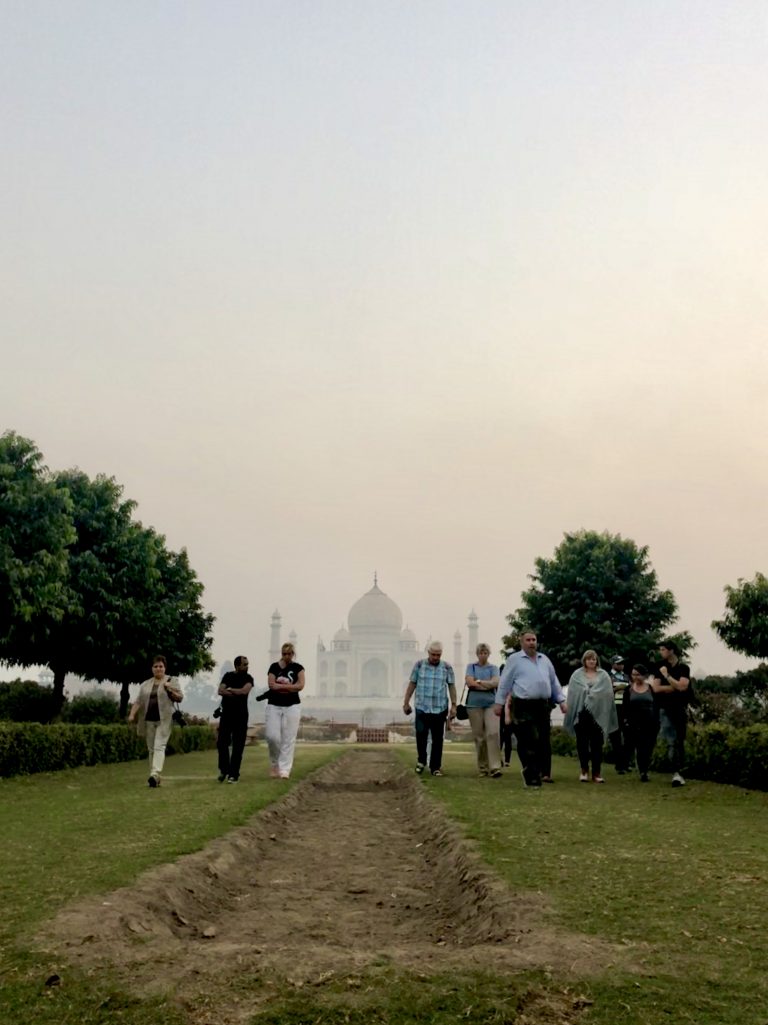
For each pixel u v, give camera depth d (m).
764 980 5.14
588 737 17.47
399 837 12.55
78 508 39.06
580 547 46.75
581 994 4.96
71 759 23.17
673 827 10.80
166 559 44.94
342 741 75.81
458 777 18.86
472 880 8.08
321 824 14.04
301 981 5.30
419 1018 4.74
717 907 6.73
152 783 17.23
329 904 8.27
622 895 7.14
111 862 8.74
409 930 7.23
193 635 44.81
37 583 31.14
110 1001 5.00
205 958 5.75
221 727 18.72
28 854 9.26
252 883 9.27
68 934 6.13
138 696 17.66
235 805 13.66
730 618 38.97
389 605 162.38
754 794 14.73
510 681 16.44
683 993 4.96
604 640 44.72
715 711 37.00
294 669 19.62
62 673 39.59
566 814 12.06
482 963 5.49
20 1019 4.79
